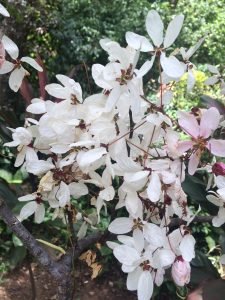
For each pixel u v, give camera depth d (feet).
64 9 4.89
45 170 1.00
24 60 1.07
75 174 0.99
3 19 3.64
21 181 2.86
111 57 0.95
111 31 5.17
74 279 1.16
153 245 0.94
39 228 2.94
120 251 0.93
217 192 0.97
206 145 0.93
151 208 0.98
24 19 3.87
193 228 3.01
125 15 5.32
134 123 0.98
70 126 0.97
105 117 0.95
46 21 4.37
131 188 0.92
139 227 0.95
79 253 1.19
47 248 2.09
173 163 0.95
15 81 1.10
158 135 0.97
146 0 5.71
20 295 2.79
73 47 4.75
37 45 4.44
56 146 0.98
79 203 2.25
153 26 0.93
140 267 0.94
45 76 1.56
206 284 1.28
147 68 0.91
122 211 2.06
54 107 1.00
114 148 0.93
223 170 0.99
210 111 0.92
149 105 0.95
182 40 5.66
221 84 1.40
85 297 2.81
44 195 1.07
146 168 0.91
